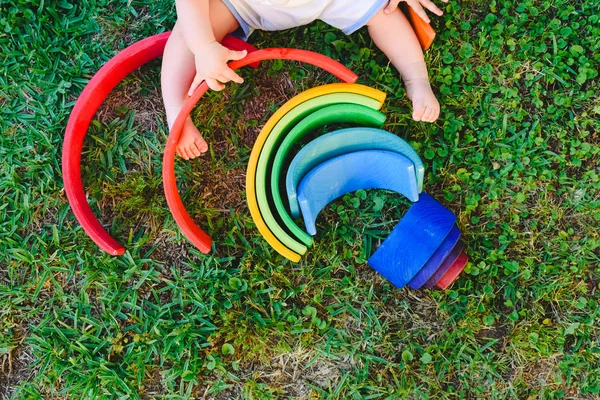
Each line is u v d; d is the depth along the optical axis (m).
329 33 1.23
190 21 1.09
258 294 1.22
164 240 1.23
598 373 1.21
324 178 1.16
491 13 1.23
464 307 1.22
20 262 1.22
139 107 1.24
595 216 1.22
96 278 1.22
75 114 1.15
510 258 1.23
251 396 1.21
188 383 1.21
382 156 1.15
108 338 1.20
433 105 1.18
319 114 1.14
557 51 1.23
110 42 1.24
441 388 1.21
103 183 1.23
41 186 1.22
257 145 1.12
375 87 1.23
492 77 1.24
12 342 1.21
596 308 1.22
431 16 1.23
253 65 1.23
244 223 1.23
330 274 1.23
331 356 1.21
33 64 1.22
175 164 1.23
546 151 1.23
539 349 1.21
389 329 1.22
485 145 1.23
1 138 1.22
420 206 1.16
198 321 1.22
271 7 1.13
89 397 1.20
